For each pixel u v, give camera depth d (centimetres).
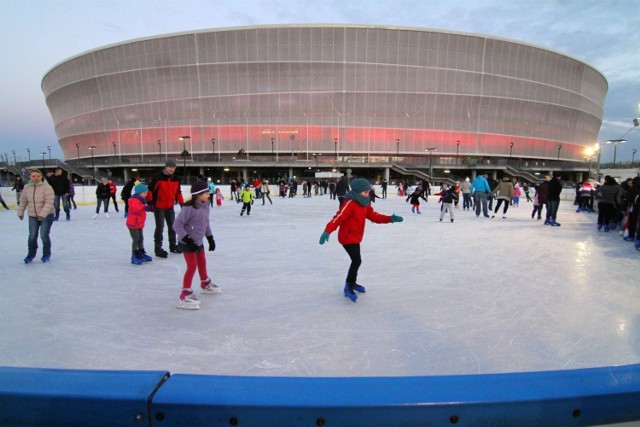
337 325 350
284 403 130
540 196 1333
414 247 773
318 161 5603
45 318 371
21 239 888
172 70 5906
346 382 140
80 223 1234
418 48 5741
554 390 136
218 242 840
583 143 7244
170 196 679
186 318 370
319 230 1060
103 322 360
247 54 5697
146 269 582
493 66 6038
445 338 320
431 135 6012
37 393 135
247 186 1520
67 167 5950
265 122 5853
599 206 1030
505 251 728
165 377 145
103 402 133
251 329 341
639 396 139
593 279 515
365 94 5762
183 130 6034
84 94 6581
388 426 131
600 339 318
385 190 3269
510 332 333
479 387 138
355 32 5609
